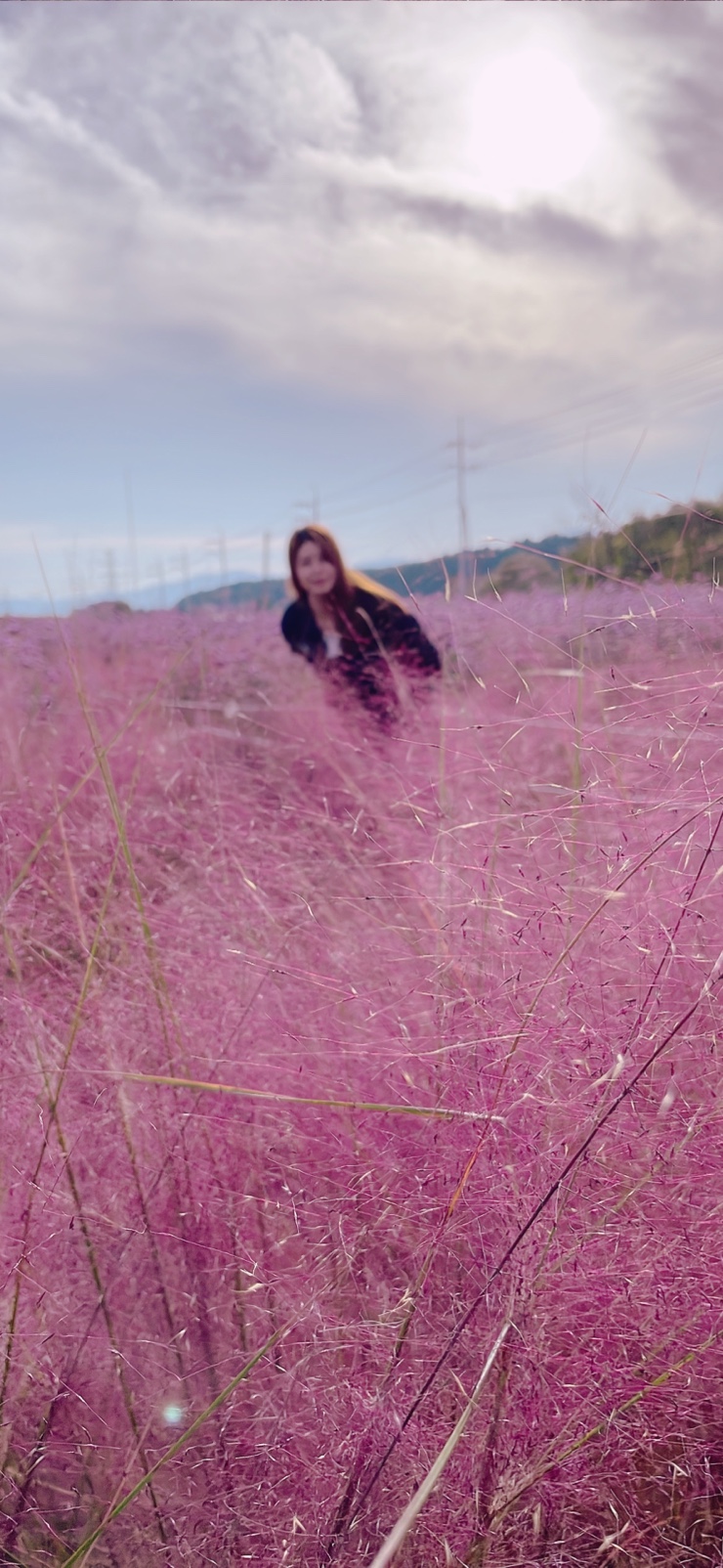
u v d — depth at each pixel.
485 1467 1.25
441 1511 1.24
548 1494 1.26
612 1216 1.38
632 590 2.16
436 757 3.09
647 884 1.69
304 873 2.53
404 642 4.14
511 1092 1.52
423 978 1.88
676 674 1.90
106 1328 1.51
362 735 3.93
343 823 2.72
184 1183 1.65
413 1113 1.62
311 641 4.82
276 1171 1.68
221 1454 1.36
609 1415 1.27
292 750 3.86
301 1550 1.25
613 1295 1.33
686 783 1.81
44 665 4.46
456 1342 1.36
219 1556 1.28
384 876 2.39
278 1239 1.56
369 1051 1.82
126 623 5.36
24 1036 1.94
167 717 4.23
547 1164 1.43
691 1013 1.40
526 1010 1.61
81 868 2.65
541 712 2.23
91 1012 1.97
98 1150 1.73
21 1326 1.52
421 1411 1.31
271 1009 1.96
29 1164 1.71
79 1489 1.38
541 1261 1.34
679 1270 1.35
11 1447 1.40
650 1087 1.45
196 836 2.83
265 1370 1.42
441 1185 1.52
